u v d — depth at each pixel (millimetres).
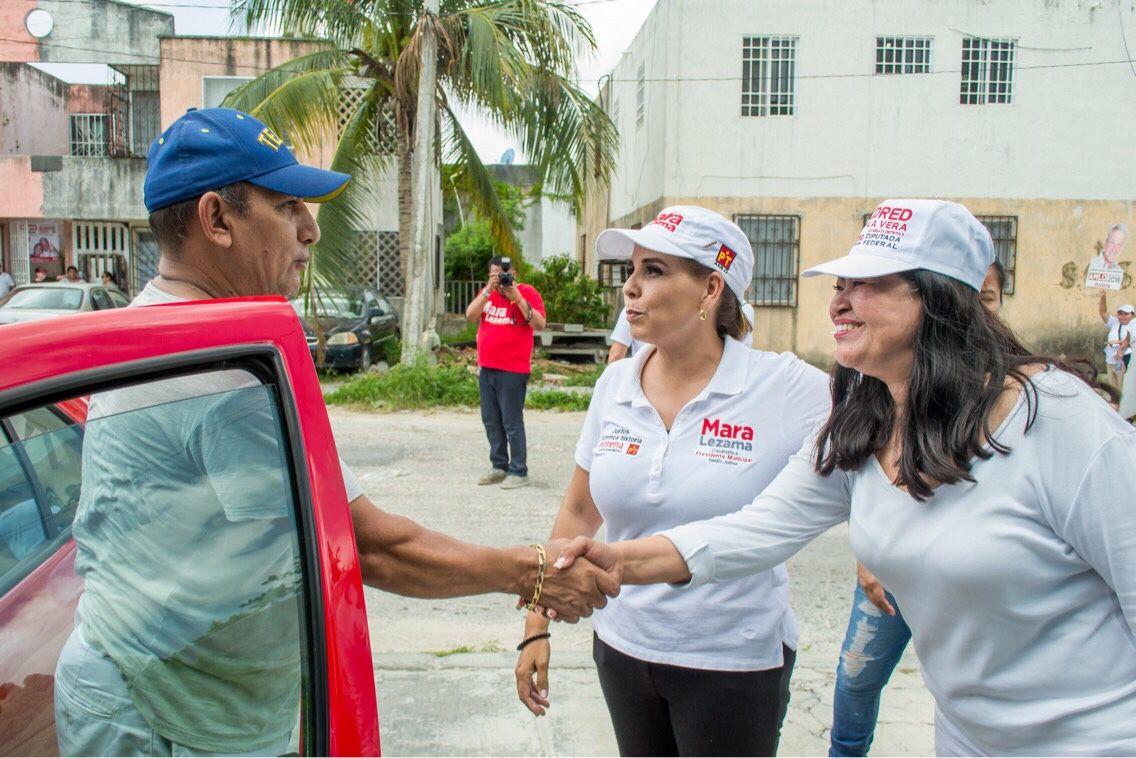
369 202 17078
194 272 1662
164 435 1215
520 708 3518
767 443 2137
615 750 3232
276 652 1289
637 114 18609
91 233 20406
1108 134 15867
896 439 1667
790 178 15797
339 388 12047
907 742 3352
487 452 8781
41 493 1156
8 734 1137
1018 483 1489
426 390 11695
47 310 13352
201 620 1264
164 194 1627
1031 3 15562
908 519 1605
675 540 1967
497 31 12008
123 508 1198
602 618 2283
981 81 15773
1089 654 1515
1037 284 16094
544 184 14602
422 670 3842
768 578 2146
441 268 20953
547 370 15578
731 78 15594
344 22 12906
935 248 1570
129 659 1232
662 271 2152
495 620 4461
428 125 12672
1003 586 1505
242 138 1643
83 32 20781
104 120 24234
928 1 15516
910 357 1632
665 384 2271
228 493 1280
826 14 15477
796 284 15992
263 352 1336
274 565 1309
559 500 6934
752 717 2127
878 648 2826
